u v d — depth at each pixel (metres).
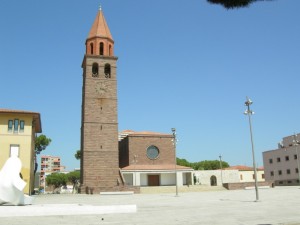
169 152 69.44
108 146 58.34
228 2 6.99
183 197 39.94
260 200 29.83
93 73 61.91
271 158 91.38
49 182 141.38
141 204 29.02
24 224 15.23
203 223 15.20
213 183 76.44
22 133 47.47
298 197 32.81
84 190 55.66
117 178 57.47
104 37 63.50
